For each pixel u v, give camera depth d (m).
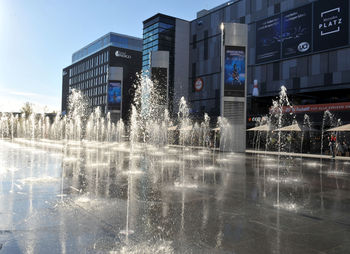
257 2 40.84
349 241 5.23
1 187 9.71
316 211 7.32
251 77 41.19
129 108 81.31
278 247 4.89
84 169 14.71
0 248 4.65
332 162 21.27
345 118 28.50
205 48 50.69
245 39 30.52
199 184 10.95
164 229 5.71
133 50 87.12
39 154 23.45
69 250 4.61
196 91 51.97
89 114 89.06
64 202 7.73
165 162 19.27
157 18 52.62
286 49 36.59
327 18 32.38
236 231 5.67
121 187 10.02
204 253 4.60
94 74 92.75
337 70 31.69
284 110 34.81
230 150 30.75
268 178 12.83
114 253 4.54
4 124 73.19
